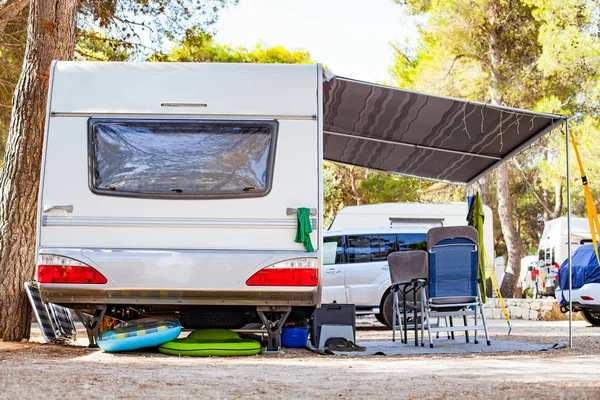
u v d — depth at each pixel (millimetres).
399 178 24016
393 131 9344
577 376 4812
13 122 7523
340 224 15133
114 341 6461
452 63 20875
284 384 4391
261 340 7777
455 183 11602
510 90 20219
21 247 7387
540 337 9383
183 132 6492
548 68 18656
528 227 33156
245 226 6328
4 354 6102
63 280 6203
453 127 8875
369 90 7766
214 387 4211
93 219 6320
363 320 15516
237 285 6215
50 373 4688
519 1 20094
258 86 6555
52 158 6410
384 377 4797
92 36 14039
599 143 19453
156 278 6195
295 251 6312
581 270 12406
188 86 6555
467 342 8180
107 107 6520
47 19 7586
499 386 4262
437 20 20438
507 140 9297
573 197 27688
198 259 6215
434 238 7570
